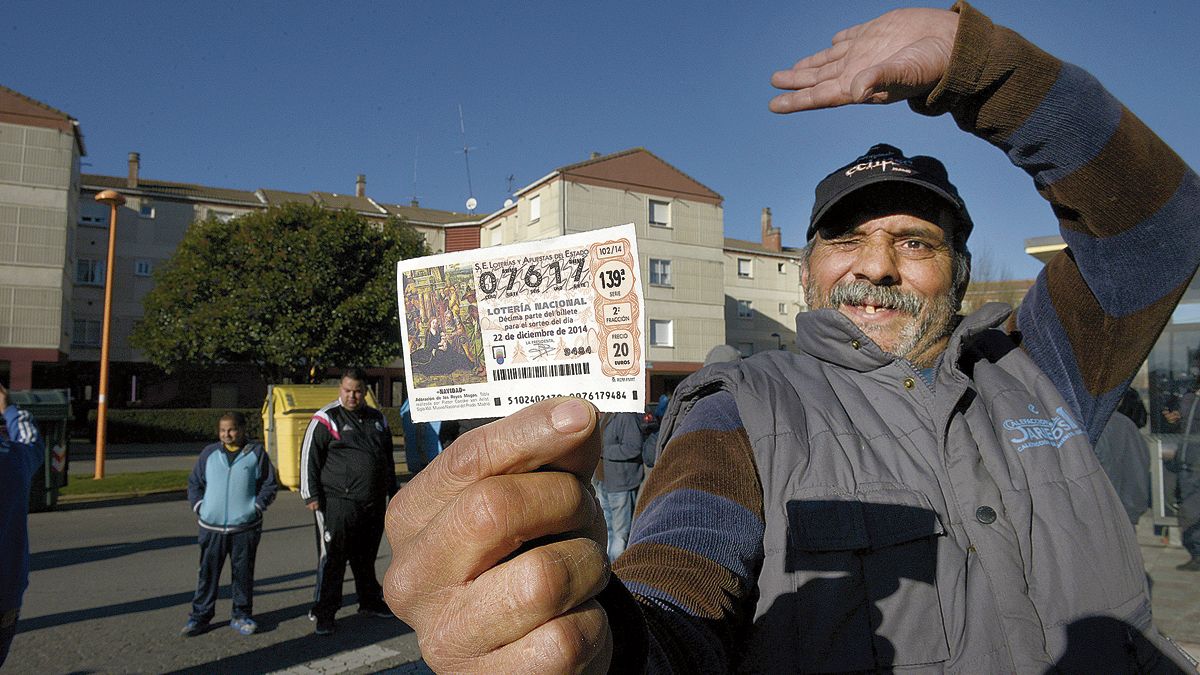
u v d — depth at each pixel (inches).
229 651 202.4
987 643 46.9
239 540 219.8
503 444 25.9
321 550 219.5
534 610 24.2
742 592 42.8
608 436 281.3
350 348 868.6
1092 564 50.6
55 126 1067.9
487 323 39.7
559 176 1242.0
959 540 49.8
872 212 62.6
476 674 25.2
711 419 52.0
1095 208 52.0
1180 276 53.7
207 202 1440.7
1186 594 192.5
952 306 63.4
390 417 1139.3
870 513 48.9
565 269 38.9
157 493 515.8
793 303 1742.1
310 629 221.6
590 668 25.6
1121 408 243.8
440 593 25.7
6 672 186.2
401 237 928.9
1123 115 49.4
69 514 439.8
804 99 46.6
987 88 46.8
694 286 1342.3
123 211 1378.0
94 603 248.8
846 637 46.3
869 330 62.0
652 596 38.9
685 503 45.7
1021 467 53.6
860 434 52.6
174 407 1405.0
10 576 148.5
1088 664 47.8
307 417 505.7
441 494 27.0
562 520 25.8
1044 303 65.3
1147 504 213.8
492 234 1483.8
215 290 889.5
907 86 44.9
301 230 882.1
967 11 45.6
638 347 37.4
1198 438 219.8
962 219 64.0
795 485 49.2
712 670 37.7
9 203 1032.2
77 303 1346.0
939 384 55.0
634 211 1299.2
